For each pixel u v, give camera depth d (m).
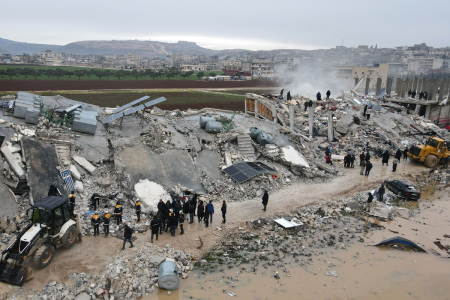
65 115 23.92
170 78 135.75
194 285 12.59
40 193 16.52
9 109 23.17
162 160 21.97
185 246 15.05
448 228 18.14
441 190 24.14
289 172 25.20
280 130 30.38
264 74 174.62
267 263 14.23
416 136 36.78
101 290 11.43
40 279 11.87
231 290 12.36
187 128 27.44
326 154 29.36
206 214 16.78
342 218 18.95
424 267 14.51
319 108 39.78
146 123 27.05
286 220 17.88
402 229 17.91
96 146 22.23
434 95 46.25
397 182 22.84
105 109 29.66
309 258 14.76
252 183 22.08
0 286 11.30
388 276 13.73
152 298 11.73
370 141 33.66
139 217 16.91
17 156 17.64
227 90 94.75
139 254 13.80
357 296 12.38
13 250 11.91
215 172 22.97
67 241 13.59
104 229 15.12
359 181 24.78
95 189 18.92
